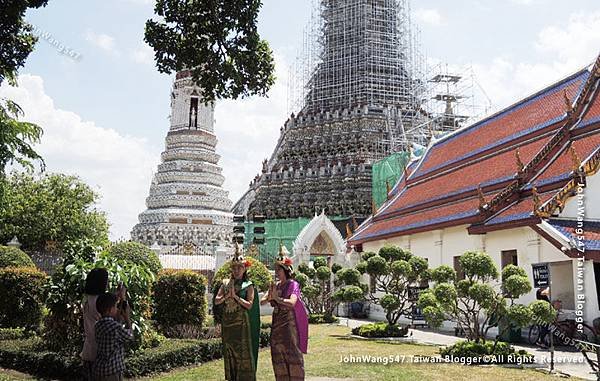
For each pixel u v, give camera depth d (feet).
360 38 214.48
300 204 196.13
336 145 201.26
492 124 105.50
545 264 66.85
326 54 222.07
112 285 44.42
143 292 49.24
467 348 54.34
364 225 132.26
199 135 184.03
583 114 77.41
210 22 49.75
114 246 84.89
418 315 89.35
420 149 157.17
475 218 81.05
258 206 203.21
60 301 47.60
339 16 220.43
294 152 210.18
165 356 48.52
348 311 120.16
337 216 188.14
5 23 48.65
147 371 46.26
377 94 208.33
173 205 176.55
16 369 47.44
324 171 197.88
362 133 199.31
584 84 80.94
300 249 138.31
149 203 181.16
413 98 209.15
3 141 53.78
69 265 47.42
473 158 103.35
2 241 137.80
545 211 67.00
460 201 95.96
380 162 183.11
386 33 215.51
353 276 84.23
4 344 51.98
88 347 30.89
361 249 127.03
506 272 55.06
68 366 43.80
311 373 47.21
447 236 92.07
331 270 113.60
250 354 34.06
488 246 80.38
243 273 35.12
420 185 121.08
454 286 59.16
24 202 139.74
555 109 87.81
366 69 210.18
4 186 64.75
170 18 50.08
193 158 182.60
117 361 28.76
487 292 53.78
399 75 212.43
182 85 186.19
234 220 173.27
